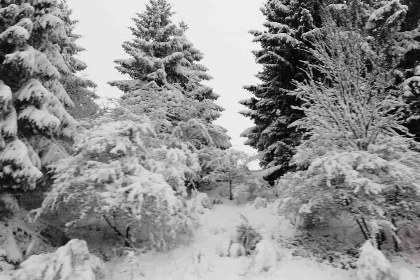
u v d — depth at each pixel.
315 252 7.70
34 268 6.01
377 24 10.75
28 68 8.59
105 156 7.90
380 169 7.24
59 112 9.77
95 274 6.58
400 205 7.26
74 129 10.20
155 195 7.02
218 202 12.29
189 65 19.12
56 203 7.91
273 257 6.99
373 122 8.02
